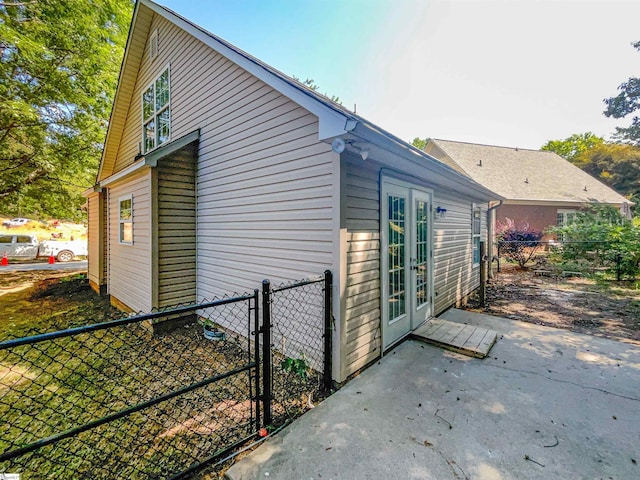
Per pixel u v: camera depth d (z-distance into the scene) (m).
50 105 10.24
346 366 3.14
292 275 3.62
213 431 2.48
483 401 2.77
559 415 2.56
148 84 7.20
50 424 2.64
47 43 9.38
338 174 3.04
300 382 3.22
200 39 4.86
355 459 2.08
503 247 11.73
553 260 10.95
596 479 1.90
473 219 7.57
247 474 1.97
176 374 3.53
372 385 3.07
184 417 2.69
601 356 3.74
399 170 3.96
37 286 9.39
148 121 7.24
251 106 4.20
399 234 4.15
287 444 2.24
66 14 9.54
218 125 4.87
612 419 2.50
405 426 2.43
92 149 11.41
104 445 2.36
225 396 3.01
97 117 11.12
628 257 8.84
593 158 24.02
